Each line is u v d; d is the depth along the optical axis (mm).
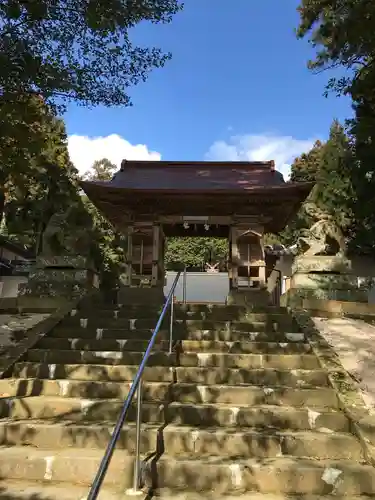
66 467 4152
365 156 12836
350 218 15047
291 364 6258
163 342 6832
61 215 10617
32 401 5195
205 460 4207
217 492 3963
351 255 16031
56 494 3826
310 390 5398
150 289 10430
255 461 4223
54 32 8047
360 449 4418
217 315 8352
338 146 15852
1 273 22922
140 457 4230
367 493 3982
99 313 8375
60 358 6473
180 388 5465
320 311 9031
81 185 10320
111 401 5223
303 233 11070
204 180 11312
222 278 21438
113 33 8031
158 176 11633
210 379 5859
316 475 4023
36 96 9133
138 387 4074
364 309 8984
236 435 4512
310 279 10523
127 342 6879
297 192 10148
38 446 4594
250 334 7266
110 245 19875
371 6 9047
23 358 6430
